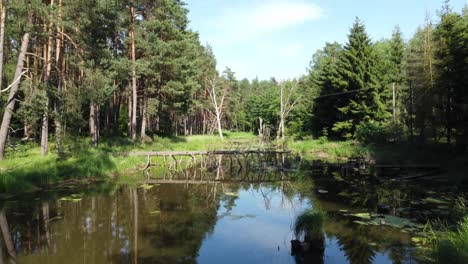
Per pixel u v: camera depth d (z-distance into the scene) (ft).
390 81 128.47
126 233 30.86
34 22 60.03
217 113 165.78
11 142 71.05
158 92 105.81
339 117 120.78
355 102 116.88
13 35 61.72
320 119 130.62
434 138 79.82
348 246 27.07
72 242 28.55
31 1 51.57
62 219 35.09
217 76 197.26
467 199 40.32
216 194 48.39
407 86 100.07
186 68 109.19
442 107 74.28
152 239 29.43
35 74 64.69
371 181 56.29
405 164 69.26
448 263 20.44
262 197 46.29
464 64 66.39
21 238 29.43
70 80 65.16
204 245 28.02
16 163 54.95
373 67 117.50
